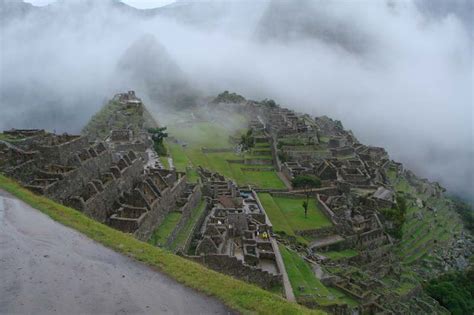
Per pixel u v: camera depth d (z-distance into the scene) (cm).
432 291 11244
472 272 12756
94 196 6062
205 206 8944
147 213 6266
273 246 7519
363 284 8725
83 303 2970
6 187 4978
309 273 7506
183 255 6038
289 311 3158
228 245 6988
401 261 12069
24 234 3900
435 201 18525
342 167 14500
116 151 10525
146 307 3003
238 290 3359
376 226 11600
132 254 3753
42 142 6669
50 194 5381
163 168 9994
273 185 13412
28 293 3022
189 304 3094
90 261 3553
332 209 11581
